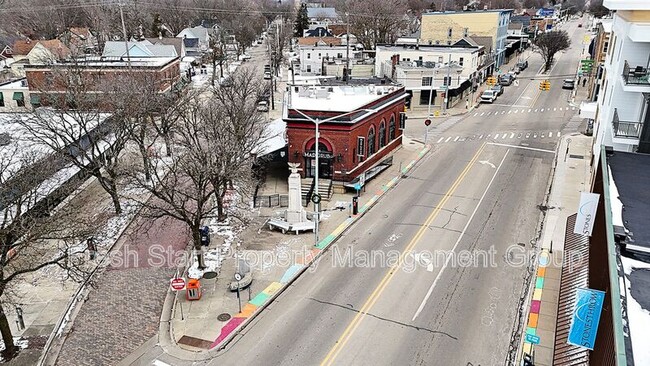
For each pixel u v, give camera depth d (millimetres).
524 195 31031
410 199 30641
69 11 121250
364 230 26359
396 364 16312
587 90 68562
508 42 99125
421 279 21391
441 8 176000
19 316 18156
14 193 21391
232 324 18438
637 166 19938
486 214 28156
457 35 82250
